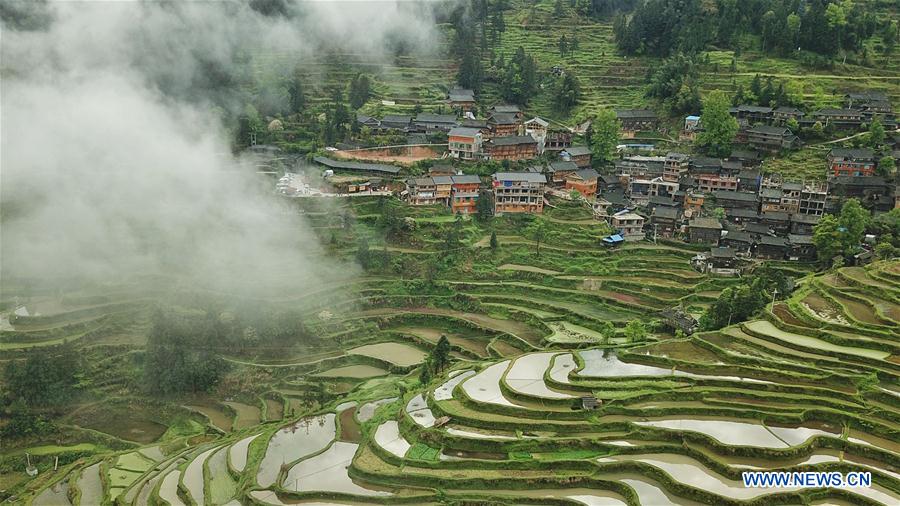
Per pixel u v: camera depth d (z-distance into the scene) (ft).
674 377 255.70
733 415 233.76
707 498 194.70
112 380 316.60
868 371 253.24
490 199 436.76
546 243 414.00
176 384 307.99
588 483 207.21
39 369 298.35
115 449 280.72
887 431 221.46
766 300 321.93
